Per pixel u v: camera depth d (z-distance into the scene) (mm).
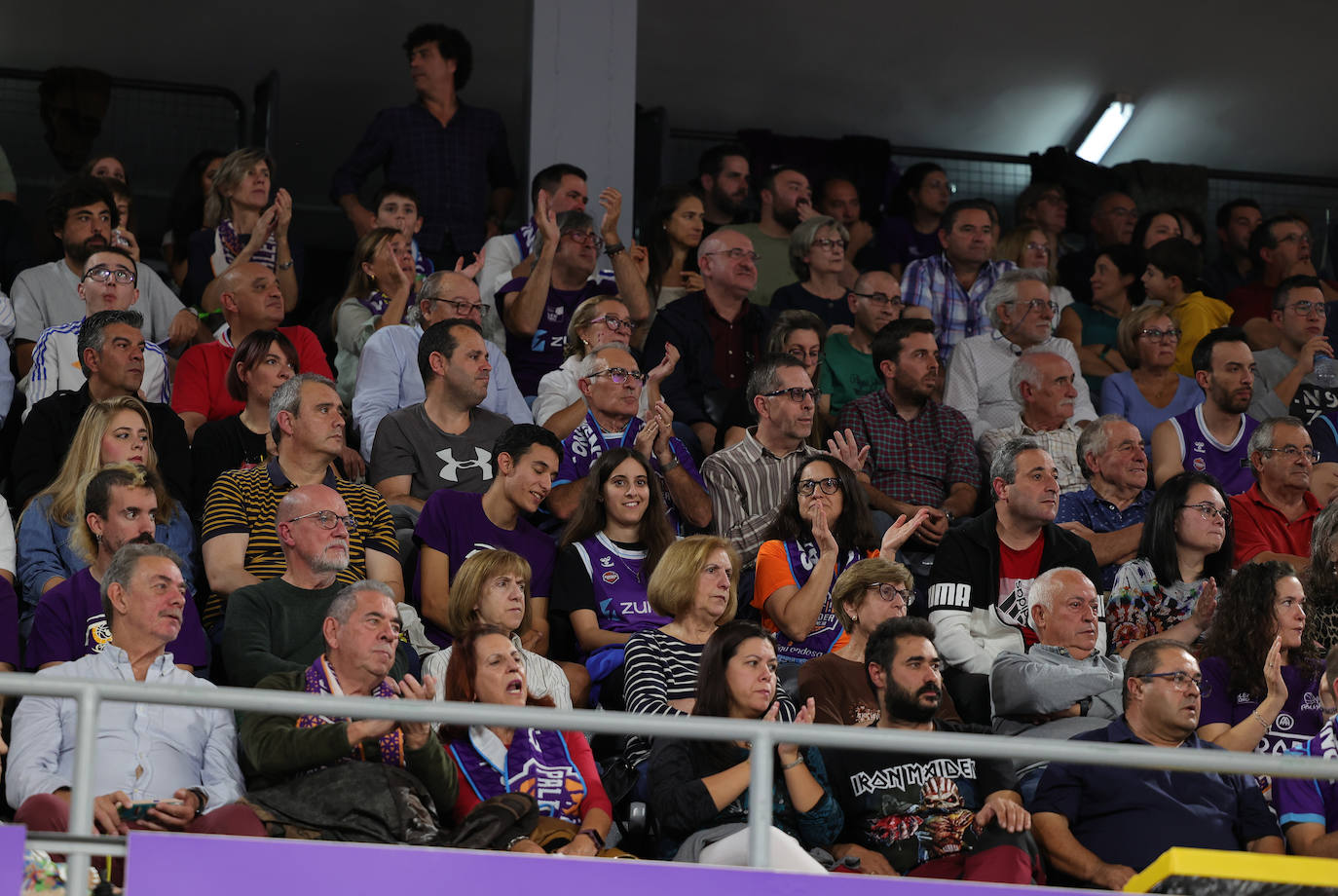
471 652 16797
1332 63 37406
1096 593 19656
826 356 27000
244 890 12336
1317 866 12703
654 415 22016
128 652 16625
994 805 16391
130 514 18047
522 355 26375
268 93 33344
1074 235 36094
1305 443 23422
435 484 21969
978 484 24859
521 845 15555
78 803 12438
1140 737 17469
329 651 16391
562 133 28500
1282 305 28562
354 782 15266
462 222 31203
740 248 26828
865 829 16766
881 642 17219
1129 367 27469
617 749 18453
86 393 21328
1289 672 19016
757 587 20672
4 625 17672
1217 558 21453
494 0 35656
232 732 16766
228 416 21969
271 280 24078
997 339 26906
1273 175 37906
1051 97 37969
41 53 34219
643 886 12609
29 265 28031
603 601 20219
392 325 24359
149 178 34531
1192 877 12836
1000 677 19109
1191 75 37500
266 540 19375
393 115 31141
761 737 13133
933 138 38219
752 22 36406
